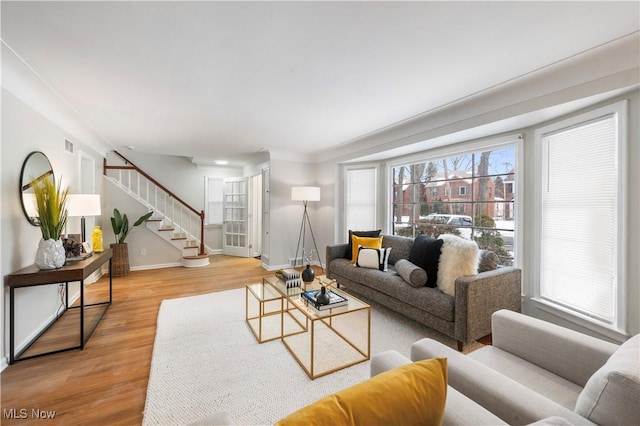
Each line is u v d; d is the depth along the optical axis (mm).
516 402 926
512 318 1511
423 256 2795
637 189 1910
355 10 1435
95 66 2010
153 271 5008
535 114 2357
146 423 1527
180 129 3678
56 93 2469
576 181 2314
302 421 551
